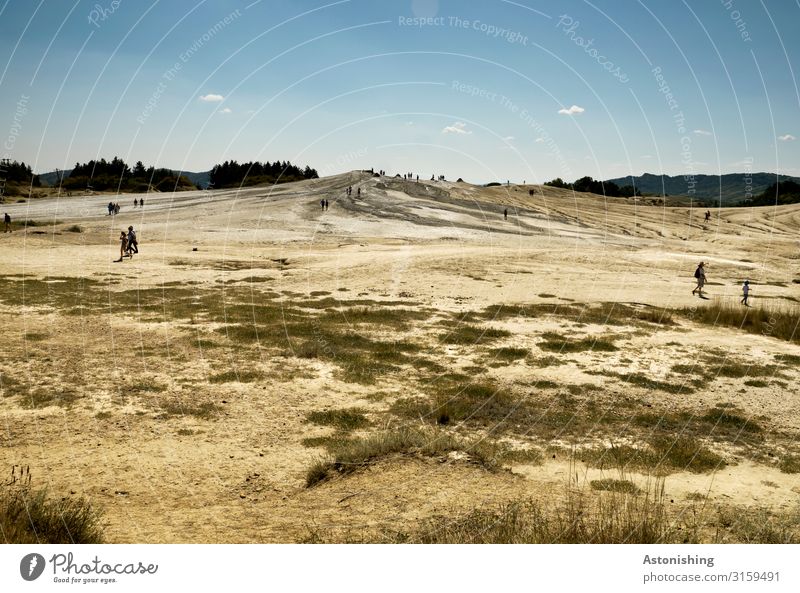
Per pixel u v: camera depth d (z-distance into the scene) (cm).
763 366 1535
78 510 589
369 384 1249
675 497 727
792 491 775
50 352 1335
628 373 1420
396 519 611
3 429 869
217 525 591
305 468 784
